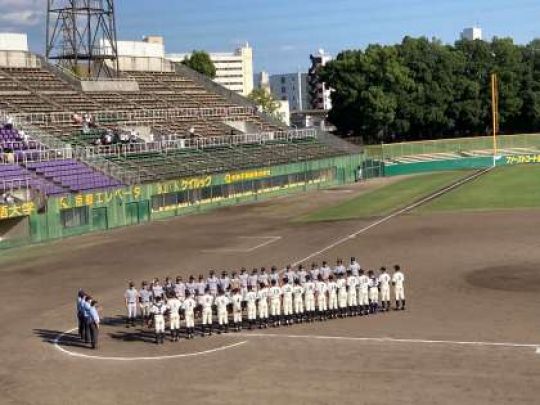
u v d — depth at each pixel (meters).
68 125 89.44
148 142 91.00
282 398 26.11
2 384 29.22
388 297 38.34
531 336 31.98
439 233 61.03
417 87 152.12
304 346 32.44
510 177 101.69
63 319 39.38
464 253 52.16
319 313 37.50
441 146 132.88
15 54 100.75
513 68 158.25
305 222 72.56
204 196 87.69
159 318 34.19
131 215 77.44
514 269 46.09
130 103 104.50
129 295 37.84
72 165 77.19
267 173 97.62
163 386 28.11
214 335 35.31
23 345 34.78
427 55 154.88
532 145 139.00
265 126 116.81
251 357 31.28
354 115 151.50
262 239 63.06
